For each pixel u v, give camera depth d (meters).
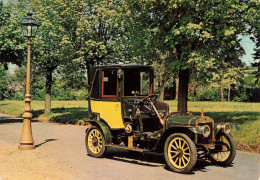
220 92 46.78
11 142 11.25
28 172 6.62
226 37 11.09
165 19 11.71
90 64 18.50
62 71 22.16
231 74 11.51
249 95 44.78
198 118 6.96
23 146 9.71
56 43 19.45
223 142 7.55
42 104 40.88
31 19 10.22
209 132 7.01
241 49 12.29
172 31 10.64
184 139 6.70
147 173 6.73
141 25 13.19
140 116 7.78
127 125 7.93
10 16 17.06
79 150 9.70
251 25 11.94
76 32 17.23
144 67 8.63
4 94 59.41
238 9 11.02
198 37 11.59
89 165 7.55
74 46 18.80
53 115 22.58
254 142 10.02
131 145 7.86
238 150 9.84
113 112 8.39
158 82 20.67
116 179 6.20
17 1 19.67
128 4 13.48
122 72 8.06
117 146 8.02
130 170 7.04
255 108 24.55
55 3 18.27
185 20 10.73
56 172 6.70
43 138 12.48
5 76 59.34
